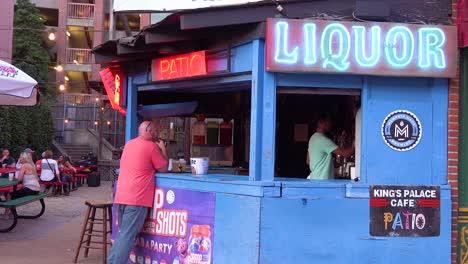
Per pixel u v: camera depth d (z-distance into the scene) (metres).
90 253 8.62
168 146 9.91
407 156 5.84
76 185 22.19
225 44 6.18
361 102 5.84
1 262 7.82
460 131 6.07
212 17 5.66
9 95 9.52
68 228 11.38
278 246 5.46
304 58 5.58
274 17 5.63
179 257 6.16
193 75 6.36
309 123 7.93
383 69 5.64
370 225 5.67
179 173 6.81
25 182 13.12
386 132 5.81
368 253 5.66
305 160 7.95
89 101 36.84
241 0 6.15
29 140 26.52
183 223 6.15
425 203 5.80
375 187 5.70
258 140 5.68
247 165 8.83
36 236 10.29
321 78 5.76
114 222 7.37
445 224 5.84
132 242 6.32
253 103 5.71
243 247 5.53
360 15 5.73
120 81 8.15
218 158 9.15
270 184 5.45
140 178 6.35
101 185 24.86
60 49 39.72
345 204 5.63
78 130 34.09
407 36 5.68
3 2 22.52
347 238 5.61
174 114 8.56
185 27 5.65
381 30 5.66
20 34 35.00
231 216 5.66
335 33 5.62
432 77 5.81
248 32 5.80
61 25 40.03
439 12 5.94
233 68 6.08
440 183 5.88
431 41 5.71
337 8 5.79
